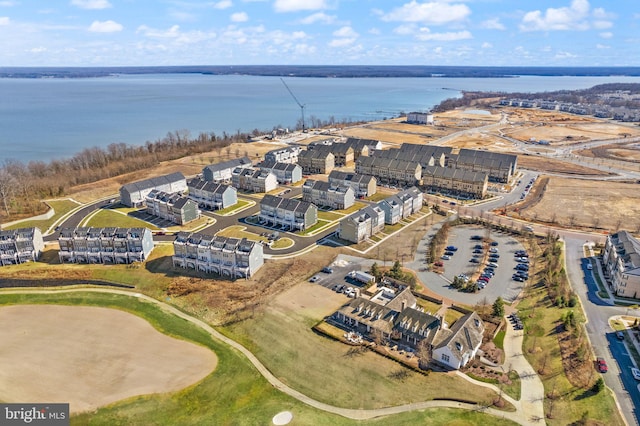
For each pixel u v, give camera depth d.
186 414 73.44
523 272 117.50
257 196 183.50
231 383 80.69
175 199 155.88
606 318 96.81
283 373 83.50
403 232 146.25
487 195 184.12
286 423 70.88
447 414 71.81
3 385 79.31
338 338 91.62
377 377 80.81
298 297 107.81
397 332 91.19
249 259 115.81
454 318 98.38
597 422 69.00
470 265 122.88
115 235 127.50
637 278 103.19
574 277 115.25
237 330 97.00
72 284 118.12
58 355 88.06
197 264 122.12
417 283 113.44
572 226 150.00
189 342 92.94
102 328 97.88
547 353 85.75
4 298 110.50
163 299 110.44
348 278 116.62
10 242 126.88
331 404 75.31
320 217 159.12
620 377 78.94
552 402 73.88
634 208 168.25
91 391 78.06
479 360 85.00
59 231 138.00
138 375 82.31
